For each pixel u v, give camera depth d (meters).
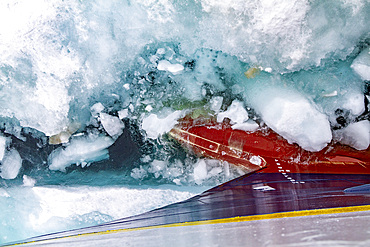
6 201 17.12
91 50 15.84
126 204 16.77
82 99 16.53
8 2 14.81
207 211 16.16
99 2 15.31
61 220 16.83
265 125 16.78
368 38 15.82
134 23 15.71
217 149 17.00
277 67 15.96
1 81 15.86
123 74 16.56
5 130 17.08
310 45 15.32
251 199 16.20
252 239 12.80
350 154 16.83
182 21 15.66
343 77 16.44
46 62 15.52
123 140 17.25
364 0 14.98
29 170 17.28
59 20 15.25
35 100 16.08
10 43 15.27
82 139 17.09
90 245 15.07
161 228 15.86
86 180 17.14
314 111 16.12
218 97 16.70
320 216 14.78
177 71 16.36
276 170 16.73
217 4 15.08
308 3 14.68
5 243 16.78
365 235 11.76
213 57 16.34
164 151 17.17
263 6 14.75
